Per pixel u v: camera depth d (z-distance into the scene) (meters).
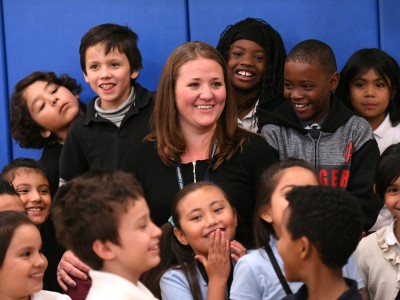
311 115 3.11
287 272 1.86
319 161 3.05
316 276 1.81
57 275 2.79
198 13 3.60
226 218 2.45
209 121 2.63
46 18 3.69
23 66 3.72
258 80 3.37
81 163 3.20
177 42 3.62
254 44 3.33
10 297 2.31
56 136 3.54
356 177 3.03
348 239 1.79
